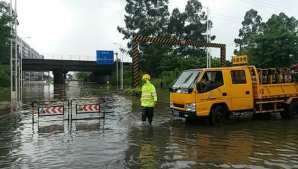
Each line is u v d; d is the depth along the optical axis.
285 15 49.44
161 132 8.09
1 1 26.88
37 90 36.97
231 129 8.52
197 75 9.05
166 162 5.25
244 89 9.45
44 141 7.05
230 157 5.59
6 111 13.41
